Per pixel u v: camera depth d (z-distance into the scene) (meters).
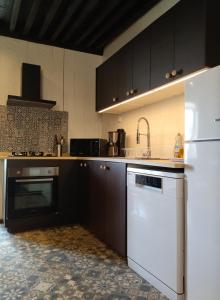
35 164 3.02
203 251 1.37
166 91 2.46
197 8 1.84
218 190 1.29
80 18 3.00
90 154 3.45
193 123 1.46
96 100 3.76
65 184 3.20
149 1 2.83
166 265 1.60
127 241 2.07
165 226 1.61
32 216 3.01
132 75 2.72
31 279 1.81
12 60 3.48
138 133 3.05
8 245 2.49
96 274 1.90
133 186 1.98
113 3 2.66
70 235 2.81
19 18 3.27
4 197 3.08
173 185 1.55
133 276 1.87
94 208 2.76
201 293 1.38
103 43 3.86
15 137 3.45
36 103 3.37
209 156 1.35
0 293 1.63
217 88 1.31
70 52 3.87
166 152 2.75
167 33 2.15
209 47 1.78
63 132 3.77
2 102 3.41
